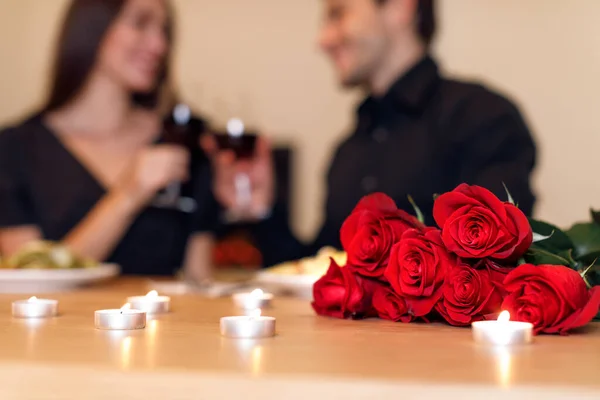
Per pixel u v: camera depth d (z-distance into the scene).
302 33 3.58
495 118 1.91
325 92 3.53
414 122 2.13
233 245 3.12
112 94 2.43
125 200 2.08
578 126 3.18
